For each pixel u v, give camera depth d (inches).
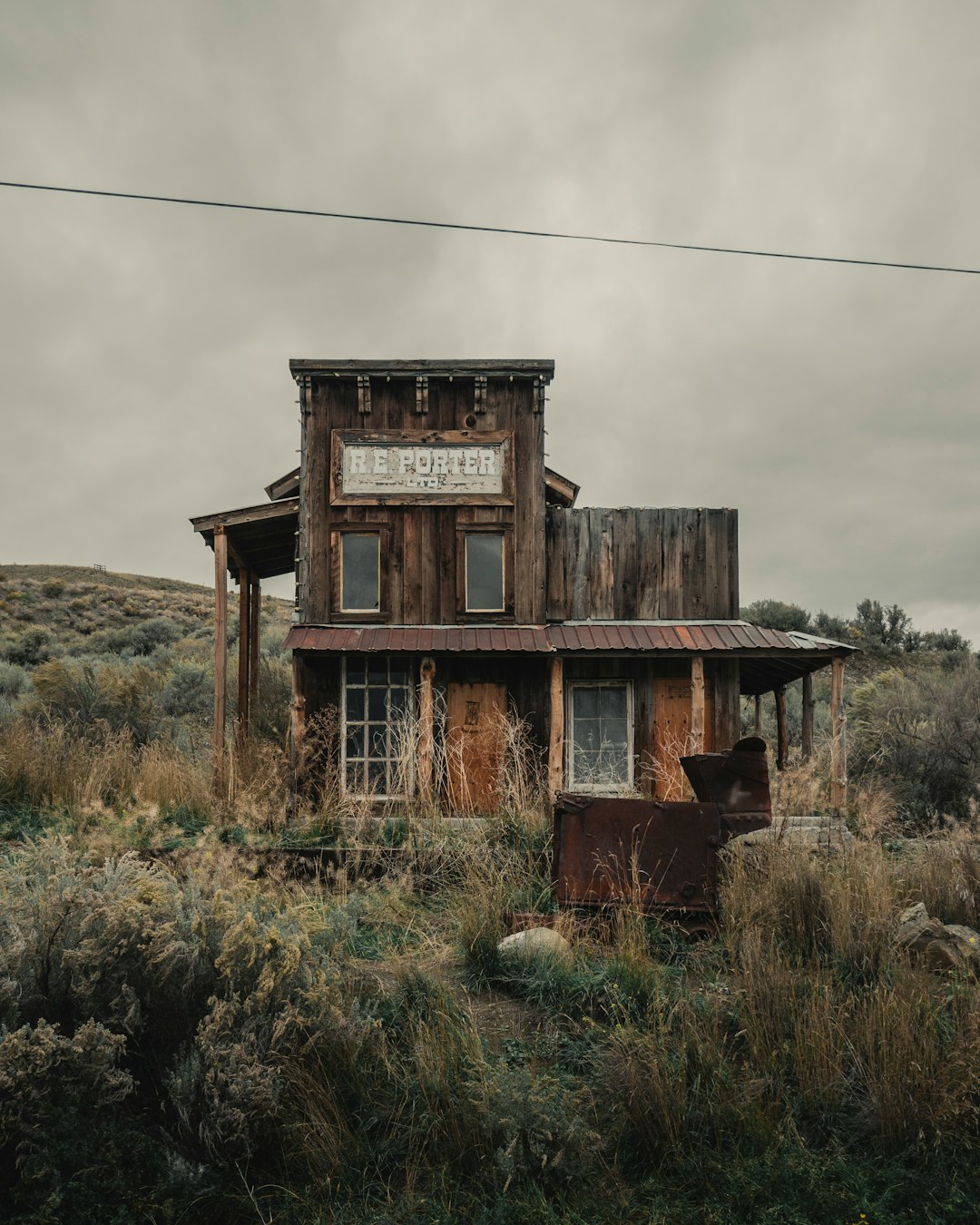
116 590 1855.3
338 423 501.7
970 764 491.8
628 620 513.0
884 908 238.2
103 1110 146.7
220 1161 144.6
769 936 227.1
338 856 302.0
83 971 159.8
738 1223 135.0
